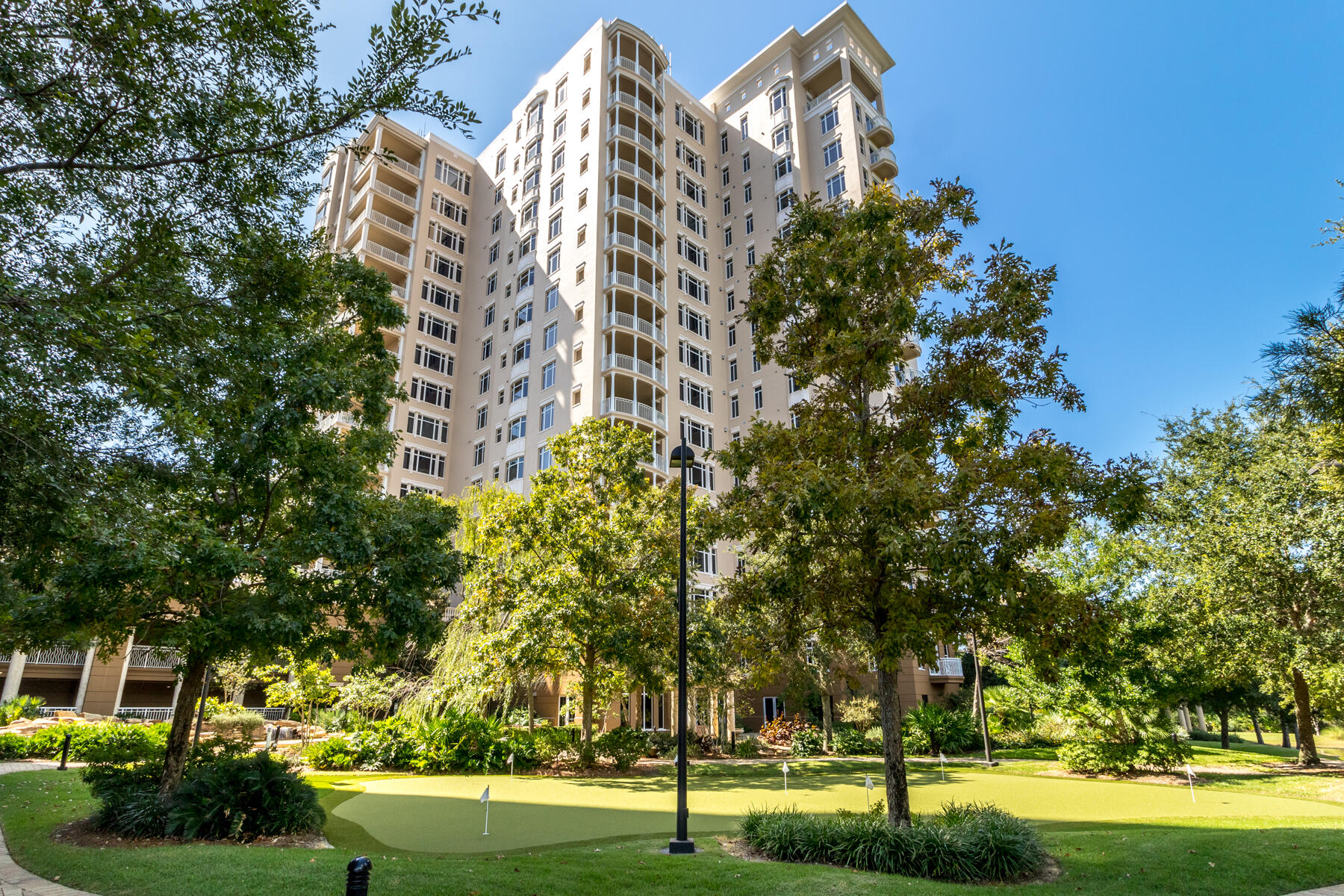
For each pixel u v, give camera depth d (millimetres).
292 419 10766
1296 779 20156
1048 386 10992
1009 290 10812
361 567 11758
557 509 22516
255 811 10594
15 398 6293
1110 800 16078
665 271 42875
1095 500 9867
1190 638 22000
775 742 33125
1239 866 9016
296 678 25406
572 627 20469
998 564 9586
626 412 36969
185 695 11445
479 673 21203
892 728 10695
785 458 11336
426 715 23094
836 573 10945
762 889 7871
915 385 11234
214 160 7047
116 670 28297
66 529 6727
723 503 11945
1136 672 21141
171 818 9984
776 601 11945
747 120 51375
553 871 8445
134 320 6887
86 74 6332
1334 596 19750
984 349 11164
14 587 9461
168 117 6543
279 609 10562
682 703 10781
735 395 44906
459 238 51375
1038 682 22703
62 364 6414
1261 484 21875
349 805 14656
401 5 6609
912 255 11797
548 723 27438
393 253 47250
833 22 49062
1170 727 21531
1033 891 8133
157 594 10258
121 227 7262
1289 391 10125
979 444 11289
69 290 6699
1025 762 25406
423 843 11016
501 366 44750
